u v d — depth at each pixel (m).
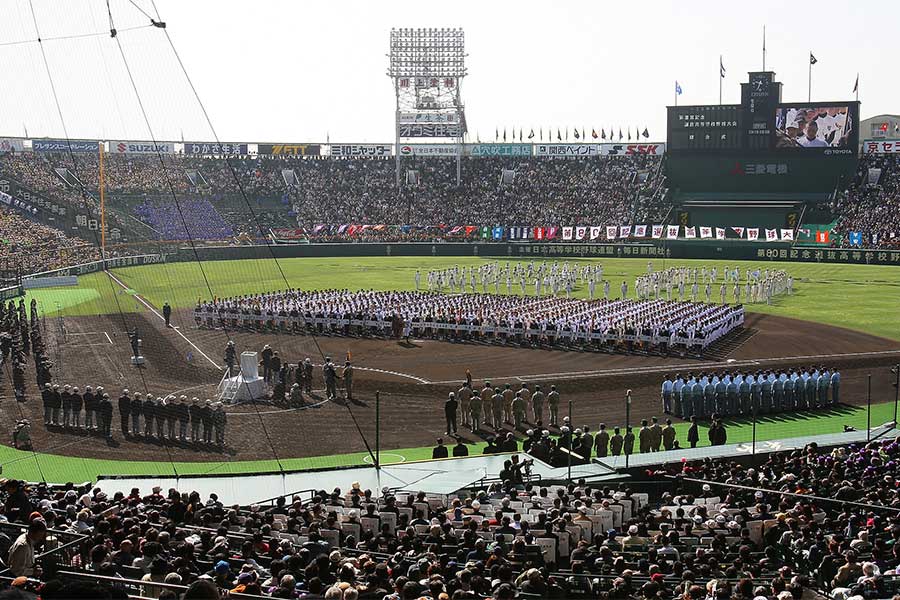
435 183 175.25
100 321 75.81
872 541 24.91
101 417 47.81
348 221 168.12
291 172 176.62
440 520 26.56
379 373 63.66
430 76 171.38
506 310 79.94
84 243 111.06
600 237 152.88
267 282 87.69
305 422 50.59
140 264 83.25
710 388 52.97
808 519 26.72
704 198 157.38
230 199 85.12
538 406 50.88
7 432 47.47
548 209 165.50
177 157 86.75
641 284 98.75
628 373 63.94
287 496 34.28
